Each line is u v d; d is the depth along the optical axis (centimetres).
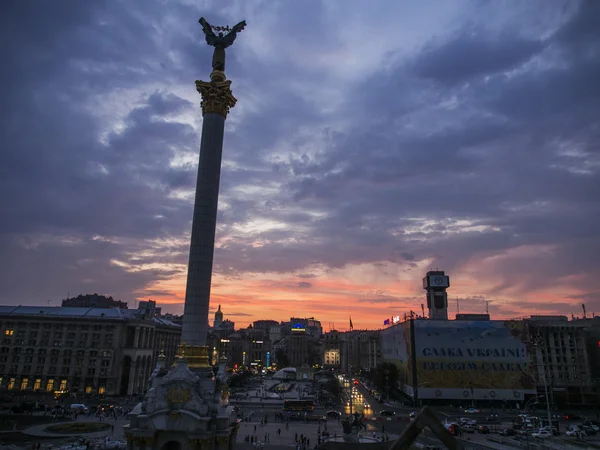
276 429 8212
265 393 14412
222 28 6512
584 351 12912
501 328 12638
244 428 8269
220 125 6050
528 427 8650
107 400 11888
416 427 2147
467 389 12219
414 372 12381
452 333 12625
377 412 10869
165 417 4872
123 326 13375
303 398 13375
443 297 15762
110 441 6488
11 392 12456
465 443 6612
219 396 5112
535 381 12344
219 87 6062
